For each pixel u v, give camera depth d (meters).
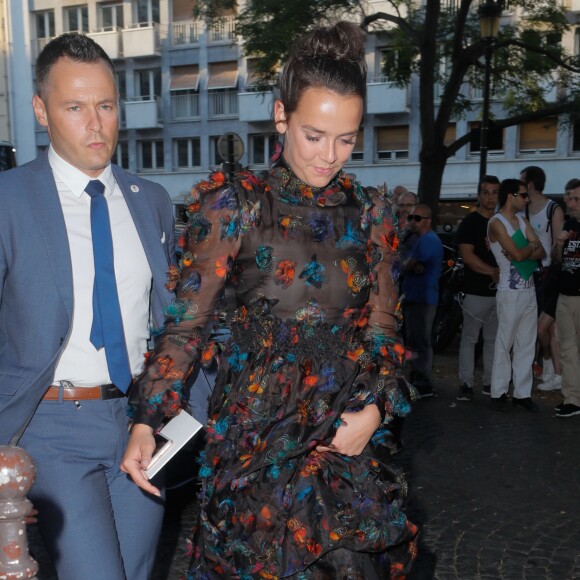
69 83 2.18
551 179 26.48
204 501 1.88
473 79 16.72
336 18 1.89
